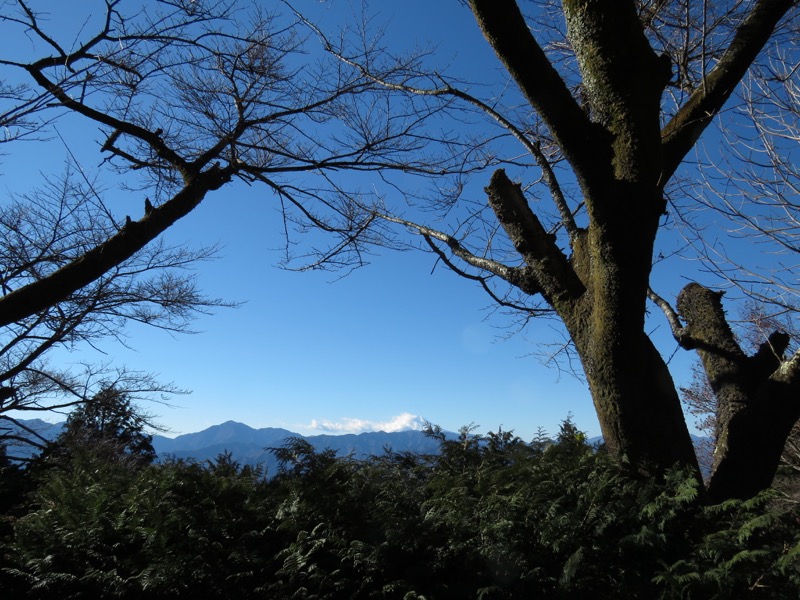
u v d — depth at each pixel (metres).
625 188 4.62
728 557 3.92
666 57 4.81
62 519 5.47
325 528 4.85
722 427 5.60
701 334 6.05
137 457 15.52
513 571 4.22
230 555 4.71
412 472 5.93
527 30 4.41
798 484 7.13
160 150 6.15
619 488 4.59
